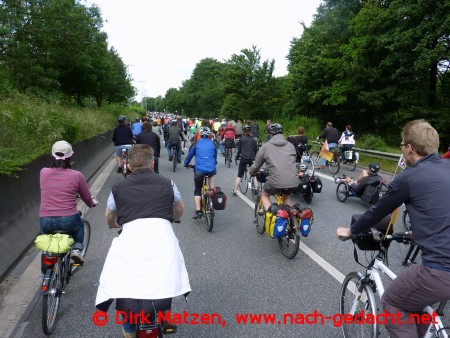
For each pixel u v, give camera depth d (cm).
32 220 615
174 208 310
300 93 3025
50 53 2122
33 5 1880
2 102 915
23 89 1866
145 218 266
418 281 225
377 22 2184
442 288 215
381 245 284
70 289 432
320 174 1290
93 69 2761
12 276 467
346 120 2991
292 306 395
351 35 2725
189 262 513
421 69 1931
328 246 577
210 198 650
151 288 238
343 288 332
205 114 7462
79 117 1398
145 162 292
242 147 925
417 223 227
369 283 296
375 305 278
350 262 513
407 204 235
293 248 520
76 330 351
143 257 248
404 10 1914
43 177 394
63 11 1956
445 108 2175
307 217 501
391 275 267
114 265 250
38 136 833
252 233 643
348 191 855
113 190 279
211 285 443
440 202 220
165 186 282
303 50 2945
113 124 2561
